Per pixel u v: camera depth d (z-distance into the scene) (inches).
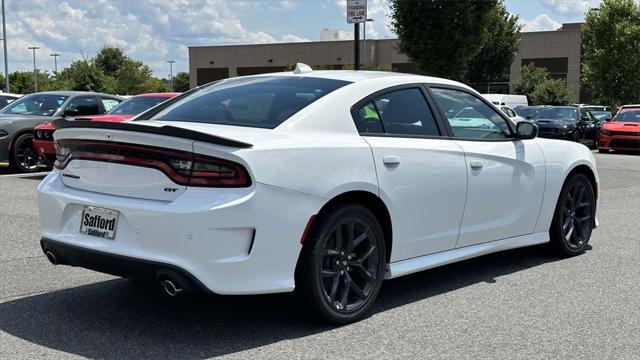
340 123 165.5
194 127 160.6
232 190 139.9
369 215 165.3
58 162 165.2
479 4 724.7
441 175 183.3
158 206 140.7
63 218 158.6
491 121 211.2
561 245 235.9
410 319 168.7
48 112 483.5
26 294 186.1
